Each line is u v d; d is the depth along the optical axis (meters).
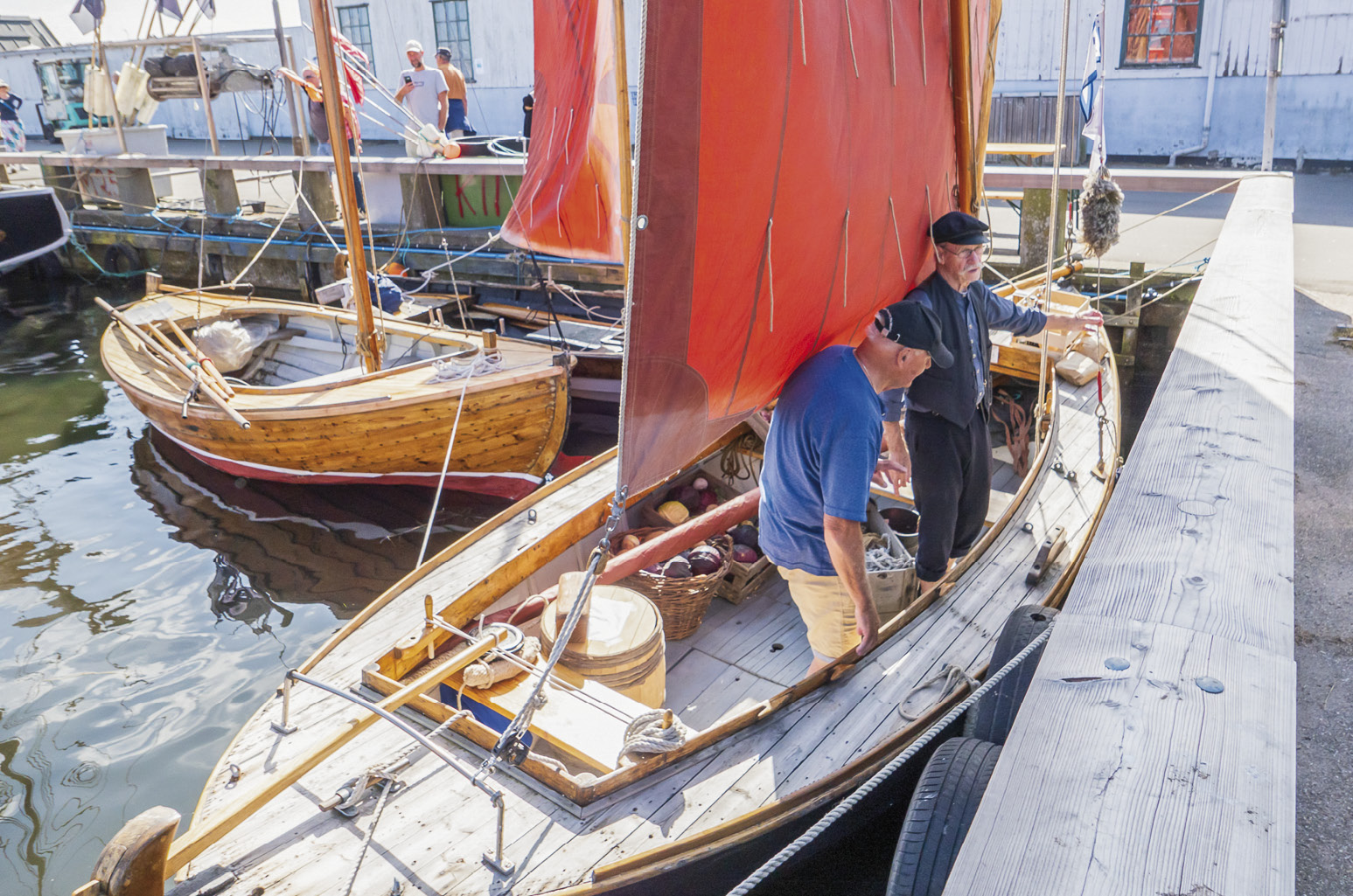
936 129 3.22
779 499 2.73
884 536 3.77
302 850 2.31
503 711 2.76
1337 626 2.67
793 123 2.25
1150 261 8.65
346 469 6.42
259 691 4.52
